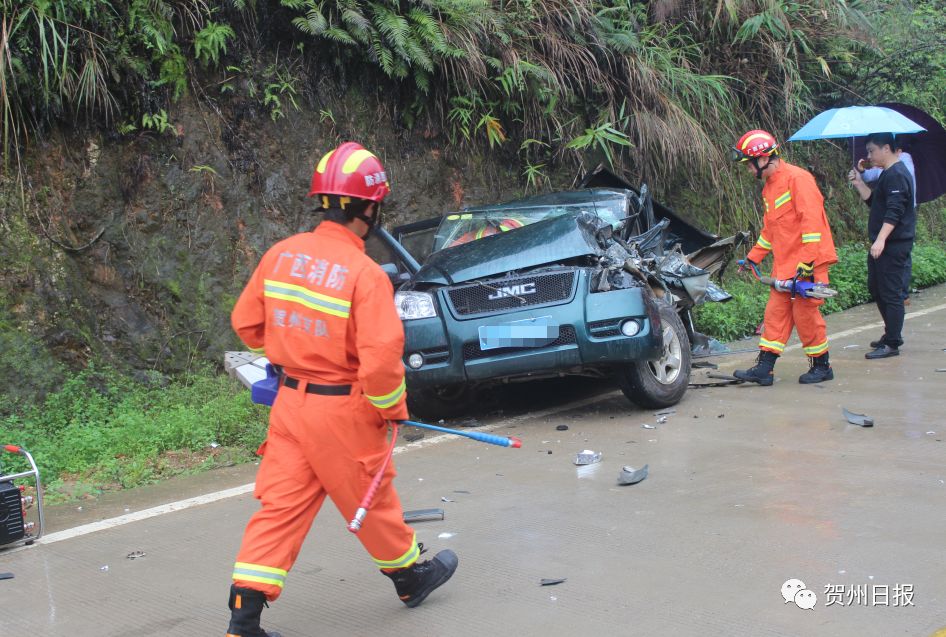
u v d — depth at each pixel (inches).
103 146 290.4
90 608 145.9
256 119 328.8
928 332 366.9
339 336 118.4
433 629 131.9
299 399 120.9
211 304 305.3
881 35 573.3
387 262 287.6
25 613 145.1
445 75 370.3
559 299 248.4
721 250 331.9
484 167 399.2
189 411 262.1
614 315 244.5
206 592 150.7
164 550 172.1
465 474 211.2
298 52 342.3
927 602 129.0
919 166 395.2
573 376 320.5
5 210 267.6
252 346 130.9
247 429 252.7
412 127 374.9
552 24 422.6
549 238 266.5
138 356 285.9
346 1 343.9
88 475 225.8
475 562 156.1
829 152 585.3
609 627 128.0
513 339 244.8
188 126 310.0
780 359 335.3
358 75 359.6
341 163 123.2
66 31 275.1
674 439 229.8
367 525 128.3
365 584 151.1
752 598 133.7
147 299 292.7
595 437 238.2
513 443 128.6
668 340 265.7
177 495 209.5
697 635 123.6
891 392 266.4
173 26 309.6
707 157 463.2
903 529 157.3
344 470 121.4
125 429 245.9
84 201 284.0
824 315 432.5
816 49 560.4
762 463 203.2
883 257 316.8
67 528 187.8
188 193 306.8
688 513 173.2
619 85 445.1
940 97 638.5
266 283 124.4
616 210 304.3
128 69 293.3
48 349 266.5
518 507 184.1
